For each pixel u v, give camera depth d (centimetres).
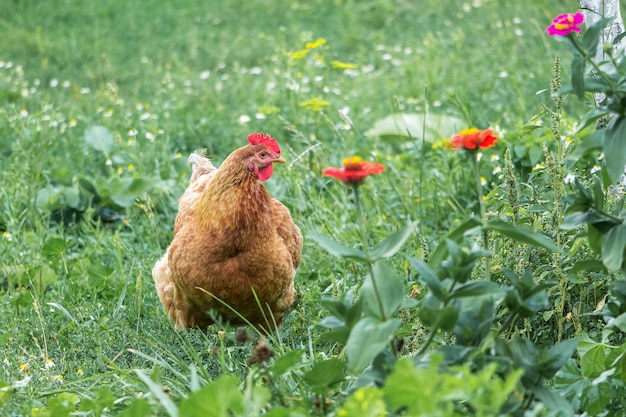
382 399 397
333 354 612
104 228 927
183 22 1767
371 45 1582
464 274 386
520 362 405
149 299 754
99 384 582
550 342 548
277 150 629
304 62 1277
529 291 412
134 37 1684
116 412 512
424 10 1730
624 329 446
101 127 1088
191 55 1564
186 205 673
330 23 1727
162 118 1178
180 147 1120
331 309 406
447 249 418
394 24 1683
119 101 1093
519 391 404
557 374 481
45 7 1811
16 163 971
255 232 616
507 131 986
